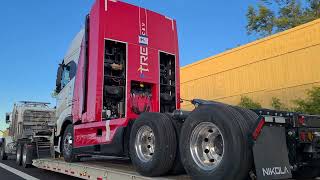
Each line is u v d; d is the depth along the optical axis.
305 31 14.64
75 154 9.86
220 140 5.25
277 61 15.72
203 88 19.58
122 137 7.68
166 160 6.05
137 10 9.54
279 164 4.99
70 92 10.55
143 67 9.39
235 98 17.61
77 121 9.84
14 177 11.84
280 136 5.14
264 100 16.11
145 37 9.55
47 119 19.80
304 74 14.57
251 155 4.84
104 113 8.83
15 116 20.25
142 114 6.67
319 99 13.07
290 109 14.18
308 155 5.52
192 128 5.45
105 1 9.06
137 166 6.52
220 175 4.95
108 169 7.29
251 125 4.95
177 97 9.91
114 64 9.05
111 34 9.04
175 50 10.09
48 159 11.70
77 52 10.28
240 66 17.48
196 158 5.38
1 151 22.36
